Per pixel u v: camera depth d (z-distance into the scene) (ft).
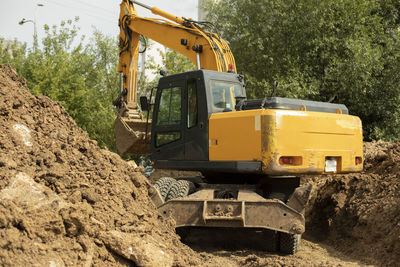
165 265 14.03
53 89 51.88
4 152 14.38
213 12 63.52
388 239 18.97
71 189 14.38
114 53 68.59
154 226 16.35
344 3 54.95
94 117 56.08
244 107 22.61
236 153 21.24
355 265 18.24
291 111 20.75
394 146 26.84
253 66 58.03
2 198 12.10
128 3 38.40
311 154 21.04
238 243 23.41
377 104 50.90
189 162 23.59
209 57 31.65
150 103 26.73
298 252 21.38
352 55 50.67
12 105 16.85
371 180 24.44
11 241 11.16
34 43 61.72
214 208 20.13
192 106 23.80
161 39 35.50
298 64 55.01
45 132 16.93
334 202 25.55
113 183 16.21
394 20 61.77
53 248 11.91
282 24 56.49
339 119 22.50
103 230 13.53
